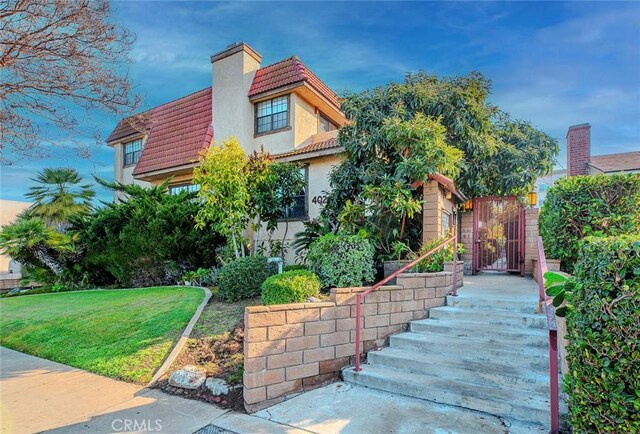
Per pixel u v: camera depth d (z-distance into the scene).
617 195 7.03
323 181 12.47
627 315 2.46
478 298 6.18
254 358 4.41
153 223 11.64
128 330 6.83
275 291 5.81
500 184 11.70
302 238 10.02
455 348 5.10
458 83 10.66
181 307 7.51
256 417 4.12
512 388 4.25
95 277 13.80
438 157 7.85
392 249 8.31
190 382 4.87
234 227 10.19
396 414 4.07
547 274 4.23
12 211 26.12
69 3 5.76
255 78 14.86
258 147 14.38
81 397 4.71
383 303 5.71
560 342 4.45
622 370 2.47
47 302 10.26
